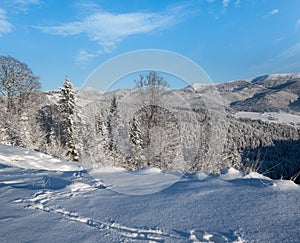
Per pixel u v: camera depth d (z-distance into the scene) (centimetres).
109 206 206
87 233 156
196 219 174
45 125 1705
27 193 243
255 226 158
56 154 1141
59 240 146
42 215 186
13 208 201
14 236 151
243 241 140
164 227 163
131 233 155
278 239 141
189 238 146
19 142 1398
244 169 407
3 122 1498
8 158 527
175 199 219
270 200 201
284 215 172
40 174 349
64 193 245
